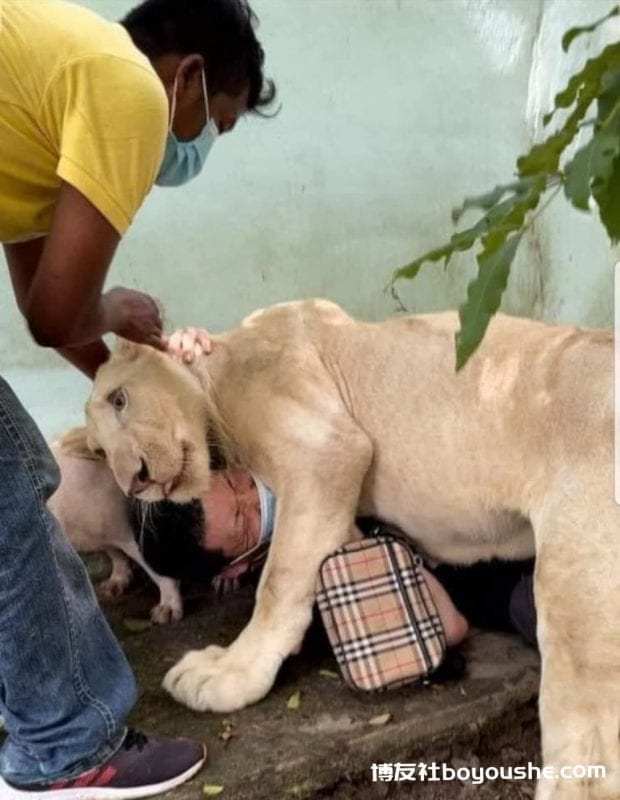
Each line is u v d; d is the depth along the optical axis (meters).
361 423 2.36
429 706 2.18
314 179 3.32
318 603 2.24
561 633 1.95
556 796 1.89
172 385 2.33
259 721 2.15
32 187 1.55
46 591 1.74
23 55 1.46
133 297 2.03
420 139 3.42
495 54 3.42
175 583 2.62
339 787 2.06
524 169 1.11
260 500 2.51
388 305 3.51
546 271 3.54
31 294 1.53
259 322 2.49
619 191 1.07
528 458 2.12
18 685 1.76
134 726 2.14
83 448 2.57
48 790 1.85
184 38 1.91
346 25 3.25
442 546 2.37
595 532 1.95
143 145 1.48
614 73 1.06
